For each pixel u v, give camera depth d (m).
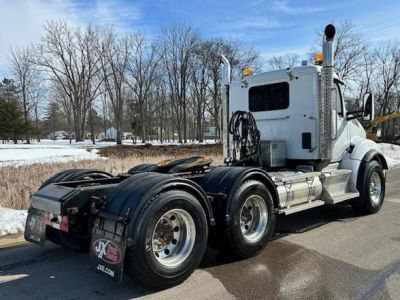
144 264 3.84
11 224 6.53
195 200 4.30
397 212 7.54
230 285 4.18
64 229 4.54
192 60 55.66
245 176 4.92
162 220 4.15
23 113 52.91
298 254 5.12
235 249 4.80
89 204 4.66
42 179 10.76
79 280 4.43
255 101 7.34
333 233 6.11
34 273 4.65
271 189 5.34
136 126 61.09
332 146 6.62
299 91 6.72
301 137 6.71
